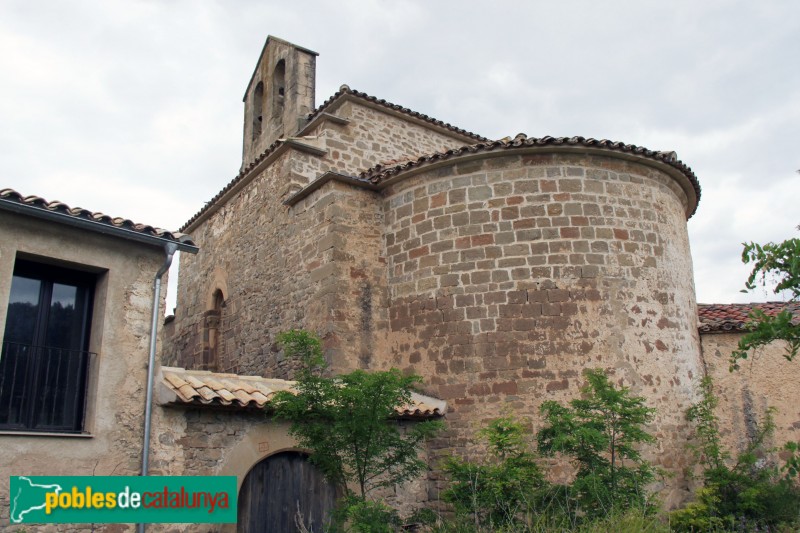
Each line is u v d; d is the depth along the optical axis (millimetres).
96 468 7723
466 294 11344
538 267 11164
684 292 12070
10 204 7422
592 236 11336
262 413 9242
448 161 11922
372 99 16047
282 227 14336
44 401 7793
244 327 15289
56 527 7320
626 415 9117
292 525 9352
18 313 7902
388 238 12656
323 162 15031
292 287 13398
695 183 12898
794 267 5844
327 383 8383
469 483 9250
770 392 11922
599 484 8570
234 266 16406
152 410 8312
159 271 8688
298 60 17844
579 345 10789
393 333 12055
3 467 7105
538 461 10273
